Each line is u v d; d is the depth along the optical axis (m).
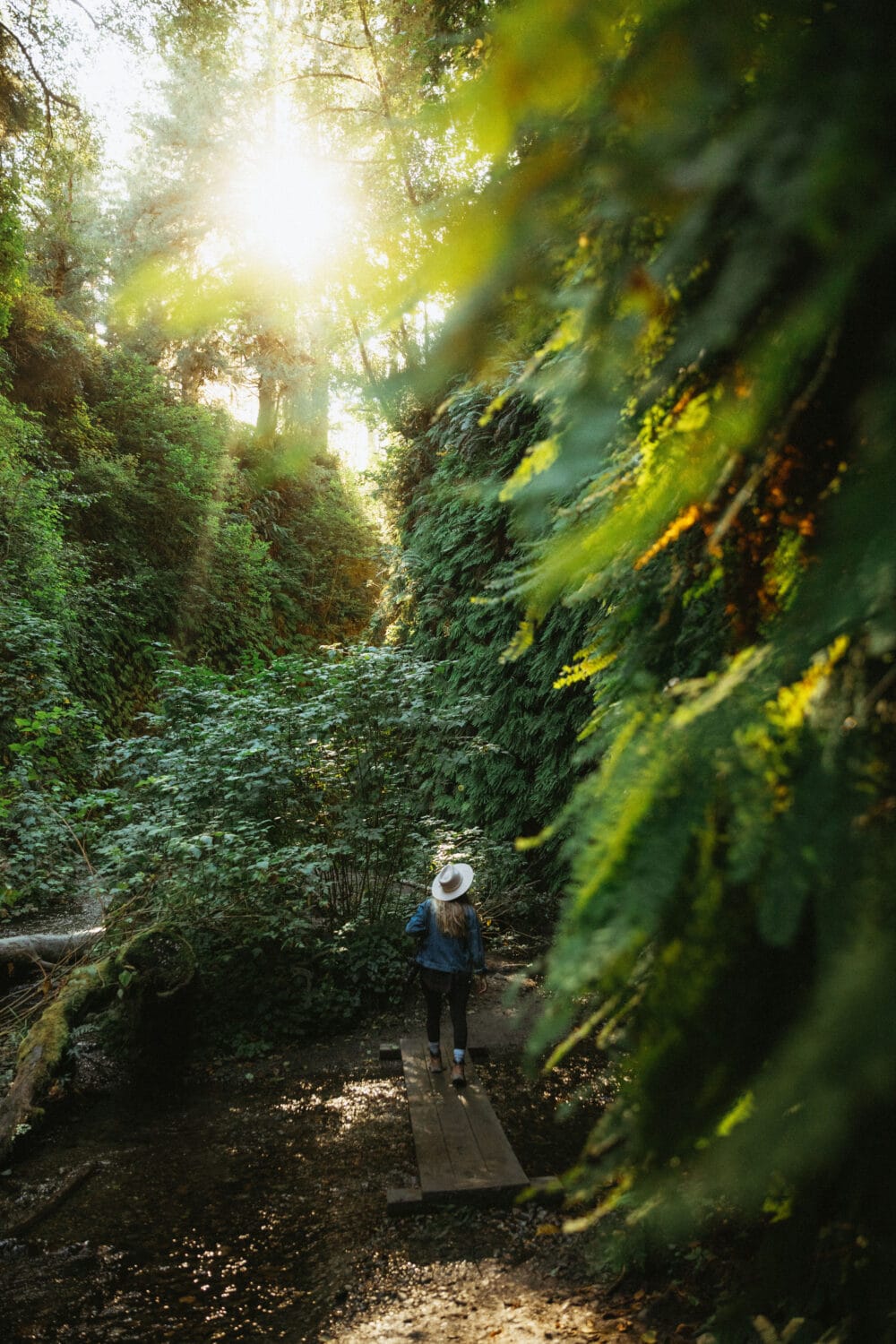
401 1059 5.60
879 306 0.33
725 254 0.35
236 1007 6.05
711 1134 0.33
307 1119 4.84
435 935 5.29
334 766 6.93
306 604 19.00
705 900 0.34
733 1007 0.35
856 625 0.33
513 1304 2.99
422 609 9.49
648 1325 2.57
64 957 6.12
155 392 15.66
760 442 0.39
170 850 5.86
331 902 7.02
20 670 10.14
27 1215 3.88
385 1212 3.84
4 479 11.25
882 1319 0.42
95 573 14.37
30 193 9.24
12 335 13.61
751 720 0.33
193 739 7.03
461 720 7.33
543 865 7.94
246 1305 3.22
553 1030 0.28
